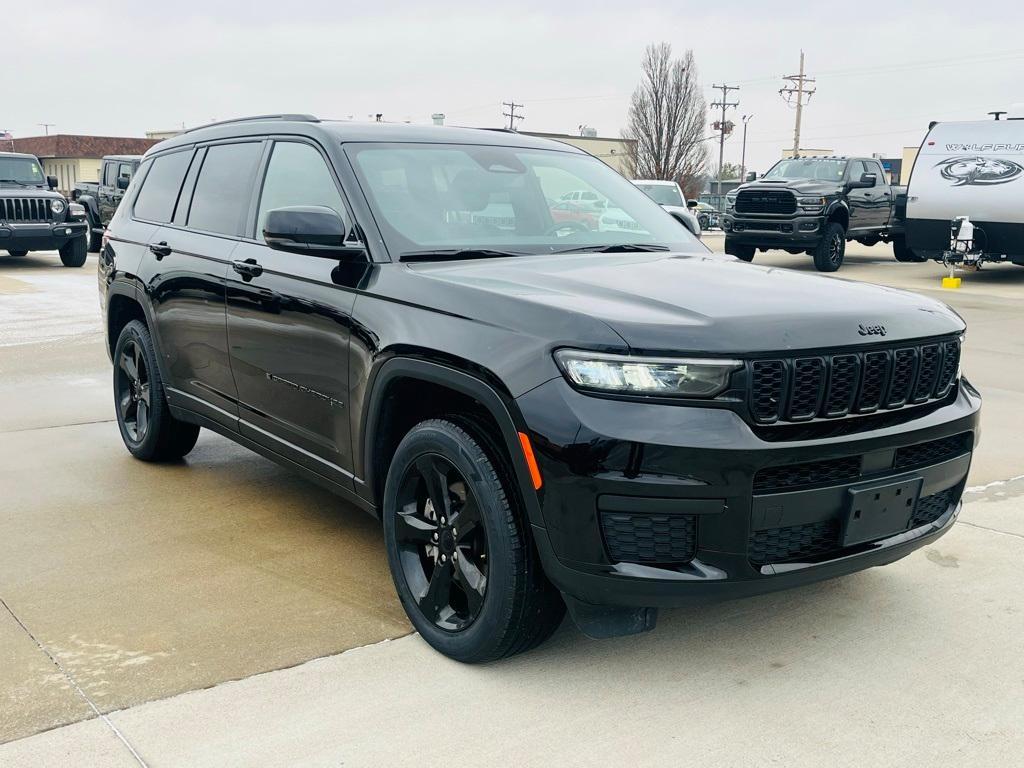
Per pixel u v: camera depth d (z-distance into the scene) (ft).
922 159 50.88
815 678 9.55
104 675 9.45
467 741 8.41
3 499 14.84
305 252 11.18
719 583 8.45
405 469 10.18
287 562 12.41
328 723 8.66
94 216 71.26
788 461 8.46
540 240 12.09
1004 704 9.10
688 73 159.12
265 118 14.15
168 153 16.71
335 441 11.44
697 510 8.32
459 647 9.64
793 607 11.21
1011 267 61.46
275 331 12.25
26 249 56.03
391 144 12.49
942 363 9.78
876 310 9.44
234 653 9.94
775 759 8.18
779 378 8.55
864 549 9.27
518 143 13.94
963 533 13.69
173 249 14.89
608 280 10.13
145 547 12.89
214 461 17.11
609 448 8.25
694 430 8.27
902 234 62.90
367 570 12.19
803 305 9.24
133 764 8.02
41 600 11.18
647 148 159.84
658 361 8.33
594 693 9.23
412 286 10.26
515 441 8.72
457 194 12.16
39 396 22.36
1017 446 18.39
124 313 17.40
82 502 14.73
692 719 8.79
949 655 10.06
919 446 9.59
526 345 8.84
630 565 8.47
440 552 9.88
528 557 9.02
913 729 8.66
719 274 10.72
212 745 8.30
